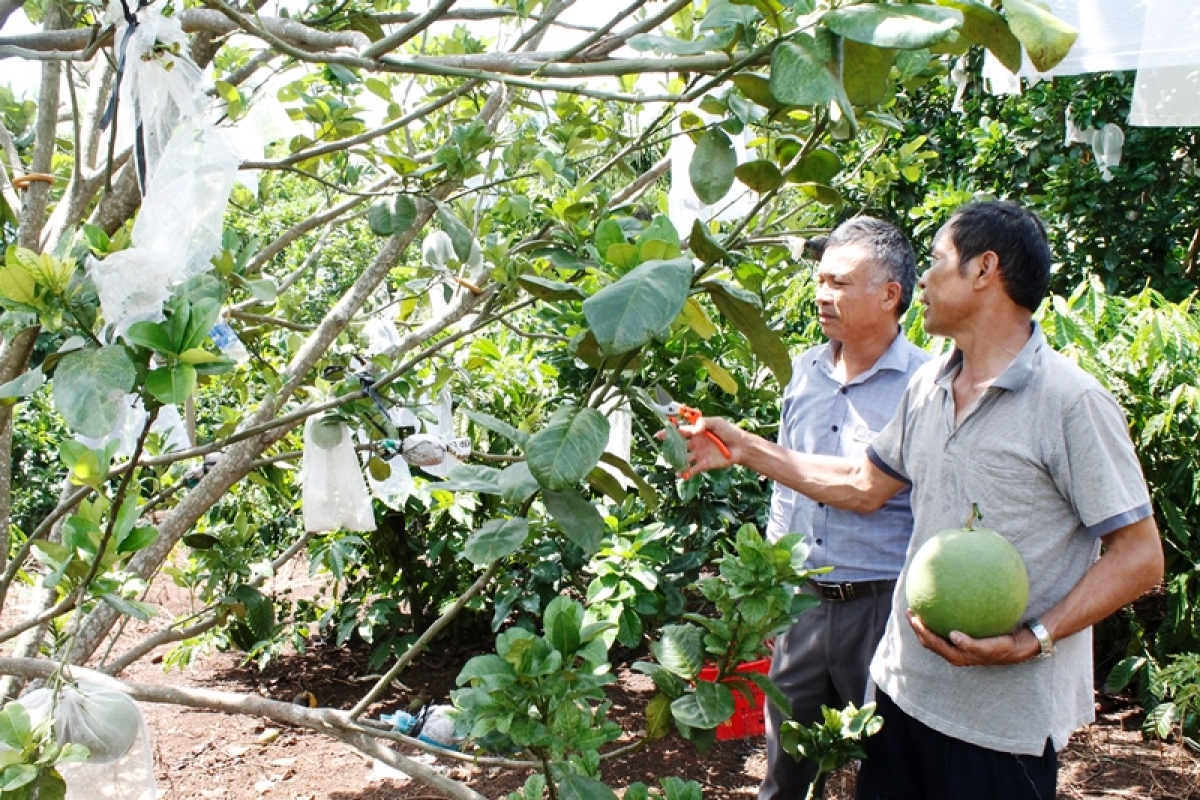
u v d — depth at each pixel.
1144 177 5.80
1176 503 4.27
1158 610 4.84
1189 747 4.01
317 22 2.12
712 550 4.24
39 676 1.83
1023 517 1.98
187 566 3.93
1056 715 1.98
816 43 1.18
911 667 2.12
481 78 1.46
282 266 7.65
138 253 1.50
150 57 1.59
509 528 1.47
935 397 2.15
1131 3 2.37
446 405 3.25
